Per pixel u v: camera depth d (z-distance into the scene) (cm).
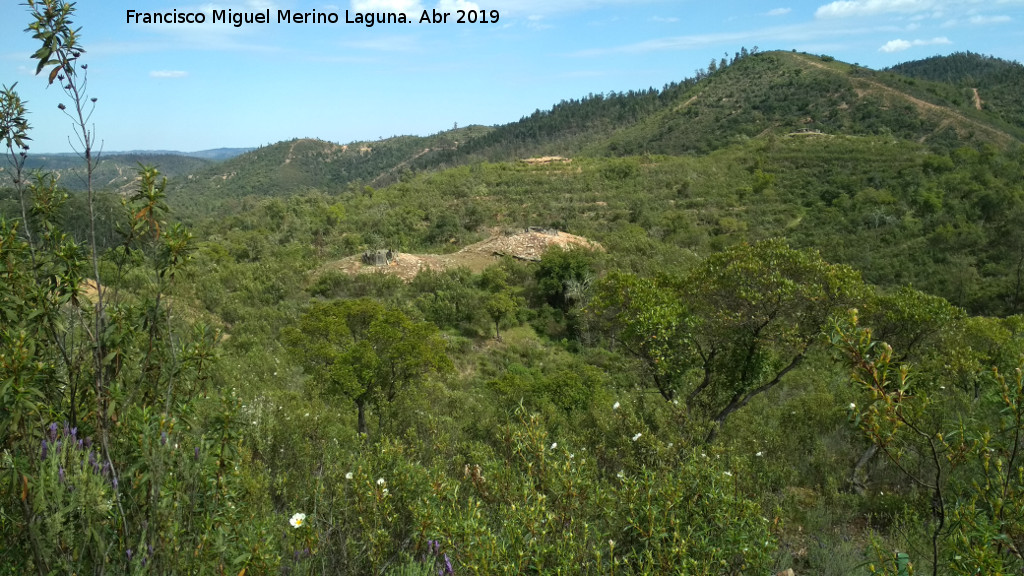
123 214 295
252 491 383
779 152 7425
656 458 477
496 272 3447
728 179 6838
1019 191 4594
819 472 679
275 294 3225
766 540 320
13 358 240
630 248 4266
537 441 393
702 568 293
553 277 3384
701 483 355
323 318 1177
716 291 820
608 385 1327
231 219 6312
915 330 815
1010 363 801
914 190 5312
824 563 430
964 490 444
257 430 552
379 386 976
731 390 841
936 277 3775
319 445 580
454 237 5809
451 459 554
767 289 784
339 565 334
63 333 286
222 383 937
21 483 221
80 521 230
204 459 274
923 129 8350
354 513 366
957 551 255
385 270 3544
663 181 7088
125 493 254
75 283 281
